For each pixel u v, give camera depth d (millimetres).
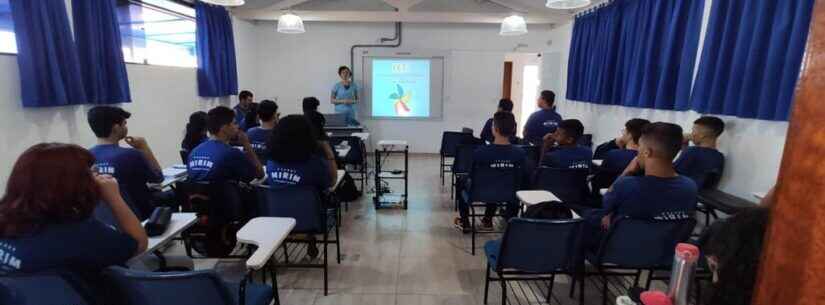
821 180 413
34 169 1142
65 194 1162
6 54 2770
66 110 3250
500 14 6031
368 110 7293
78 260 1205
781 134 2584
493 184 3178
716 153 3031
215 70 5555
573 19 6109
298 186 2467
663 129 2049
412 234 3604
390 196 4711
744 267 760
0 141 2748
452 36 7074
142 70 4223
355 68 7180
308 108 3850
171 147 4770
